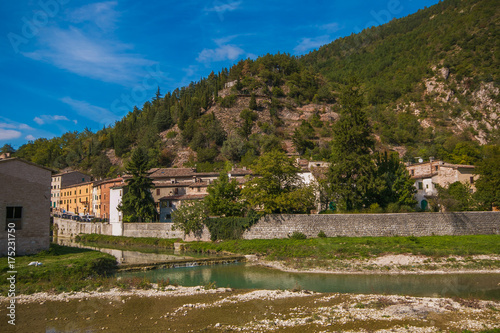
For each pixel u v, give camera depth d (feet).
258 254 168.66
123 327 75.92
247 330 74.18
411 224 182.70
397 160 215.10
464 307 87.10
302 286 112.68
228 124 587.27
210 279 123.95
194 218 206.28
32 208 146.82
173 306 90.48
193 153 519.19
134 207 255.29
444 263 136.77
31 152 609.83
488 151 367.25
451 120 642.22
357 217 184.34
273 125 581.94
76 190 378.32
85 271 121.60
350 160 197.88
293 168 206.59
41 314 84.02
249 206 208.23
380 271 131.44
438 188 216.33
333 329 74.28
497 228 186.39
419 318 79.92
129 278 119.24
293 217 188.24
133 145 593.01
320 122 604.08
